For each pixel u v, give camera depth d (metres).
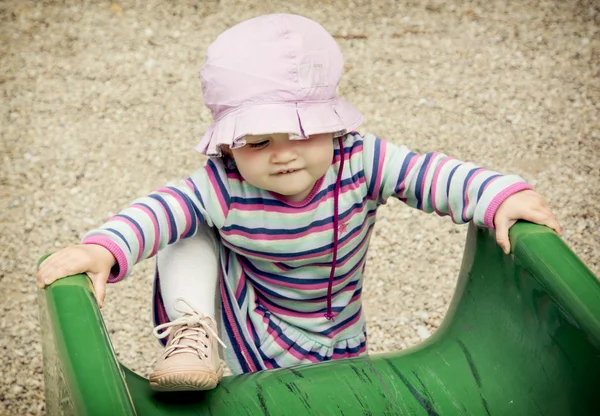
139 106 2.99
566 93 3.02
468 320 1.39
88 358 1.03
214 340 1.34
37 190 2.66
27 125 2.91
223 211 1.37
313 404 1.29
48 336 1.17
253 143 1.27
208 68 1.30
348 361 1.37
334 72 1.32
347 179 1.39
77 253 1.20
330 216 1.40
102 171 2.72
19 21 3.38
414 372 1.35
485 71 3.13
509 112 2.94
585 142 2.82
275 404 1.29
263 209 1.37
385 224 2.55
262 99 1.26
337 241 1.42
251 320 1.53
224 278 1.50
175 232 1.34
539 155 2.77
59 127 2.90
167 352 1.28
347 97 3.00
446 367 1.35
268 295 1.52
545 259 1.17
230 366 1.56
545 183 2.65
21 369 2.12
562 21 3.37
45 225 2.54
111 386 1.00
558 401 1.19
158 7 3.45
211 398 1.28
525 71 3.13
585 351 1.12
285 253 1.41
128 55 3.21
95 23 3.38
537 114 2.93
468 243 1.42
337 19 3.38
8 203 2.62
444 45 3.26
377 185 1.40
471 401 1.30
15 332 2.22
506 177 1.31
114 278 1.27
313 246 1.41
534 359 1.24
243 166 1.29
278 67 1.26
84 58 3.20
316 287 1.49
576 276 1.14
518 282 1.25
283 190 1.30
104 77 3.12
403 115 2.92
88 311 1.11
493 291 1.34
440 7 3.46
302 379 1.33
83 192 2.65
